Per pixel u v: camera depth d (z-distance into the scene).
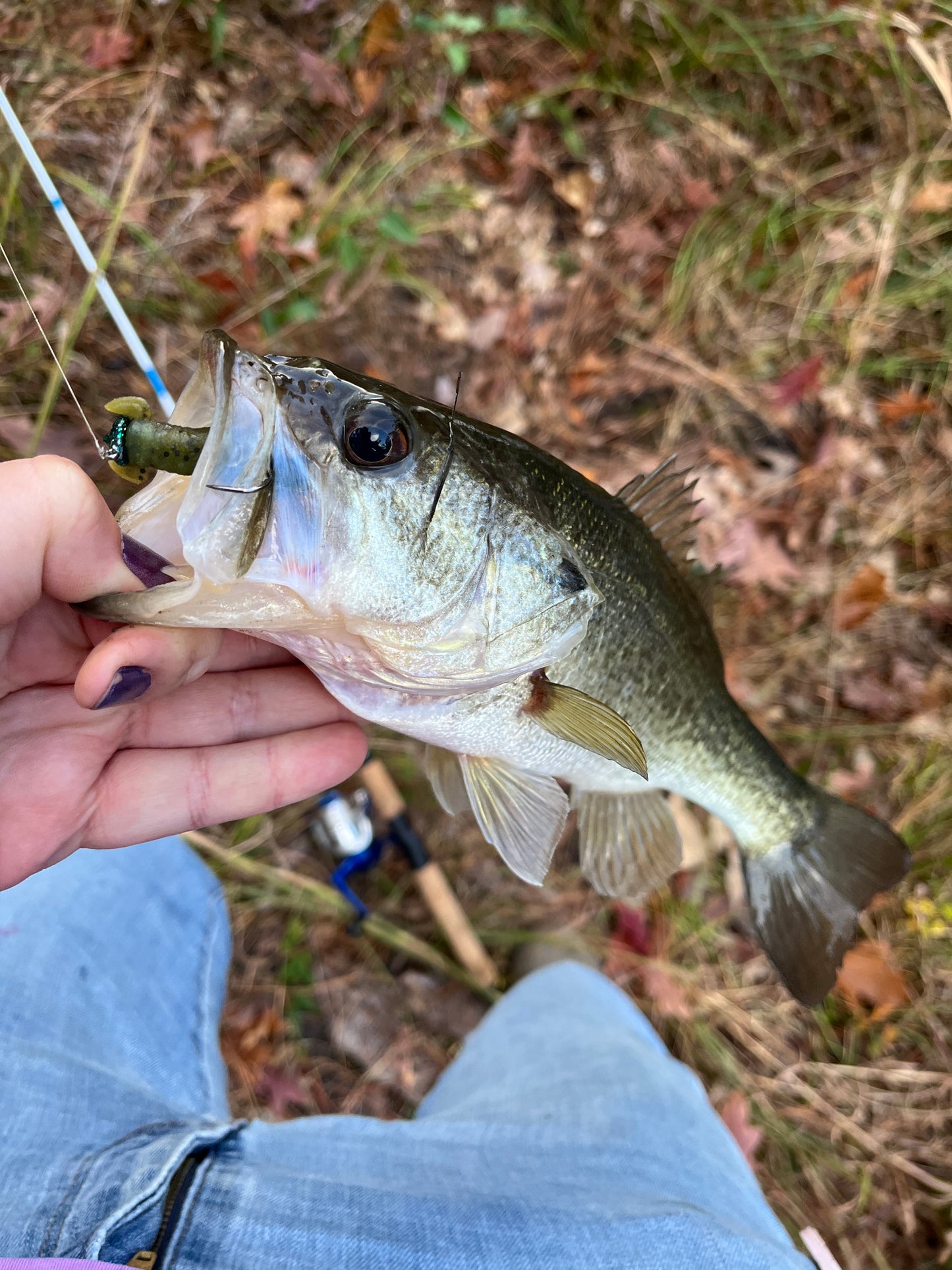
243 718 0.24
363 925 0.37
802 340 0.48
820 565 0.46
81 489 0.18
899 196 0.48
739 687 0.43
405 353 0.44
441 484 0.21
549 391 0.46
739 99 0.50
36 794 0.22
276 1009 0.36
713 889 0.42
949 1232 0.37
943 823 0.43
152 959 0.30
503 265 0.47
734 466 0.46
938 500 0.47
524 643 0.23
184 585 0.19
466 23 0.46
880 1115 0.39
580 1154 0.25
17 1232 0.19
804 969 0.32
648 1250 0.21
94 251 0.37
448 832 0.40
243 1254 0.19
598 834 0.31
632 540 0.26
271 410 0.19
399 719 0.24
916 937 0.41
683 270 0.48
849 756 0.44
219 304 0.40
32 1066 0.23
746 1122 0.38
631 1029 0.33
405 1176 0.23
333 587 0.20
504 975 0.39
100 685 0.19
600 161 0.49
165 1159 0.20
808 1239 0.34
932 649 0.46
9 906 0.28
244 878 0.37
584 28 0.48
